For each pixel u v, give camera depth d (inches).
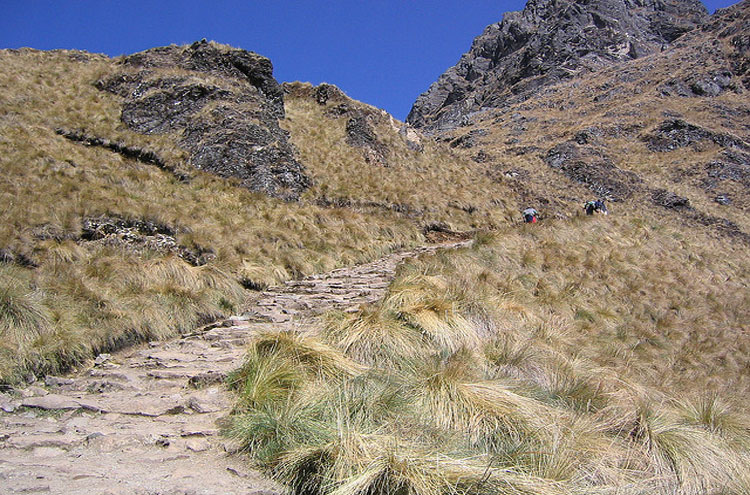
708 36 3400.6
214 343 279.3
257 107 770.8
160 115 711.7
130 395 211.8
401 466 142.7
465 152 1807.3
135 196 474.9
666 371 418.9
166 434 173.0
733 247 1215.6
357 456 148.9
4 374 209.5
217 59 850.1
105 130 631.2
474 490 140.6
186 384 223.9
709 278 748.6
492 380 227.9
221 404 203.3
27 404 194.4
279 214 571.5
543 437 181.9
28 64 781.3
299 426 169.3
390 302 304.3
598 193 1472.7
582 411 228.2
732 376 474.3
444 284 361.1
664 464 196.5
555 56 3757.4
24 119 589.9
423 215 759.1
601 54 3789.4
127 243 385.4
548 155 1724.9
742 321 627.5
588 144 2041.1
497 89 3983.8
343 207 703.1
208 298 346.3
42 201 385.7
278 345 227.8
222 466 156.4
